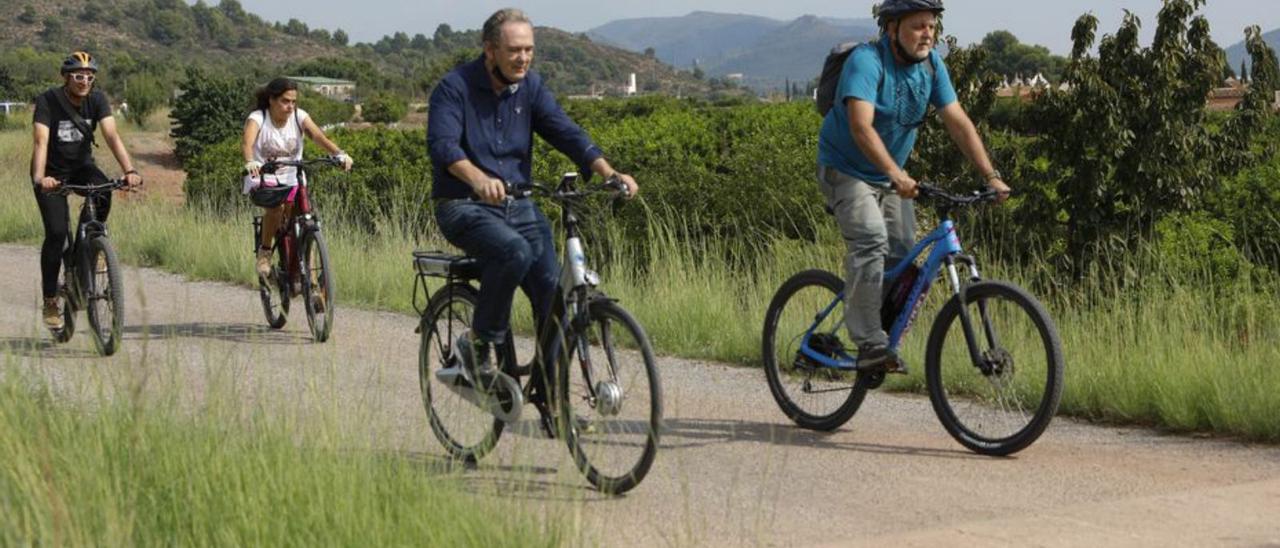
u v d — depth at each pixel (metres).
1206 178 11.18
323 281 10.74
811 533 5.75
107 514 4.80
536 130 6.63
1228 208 12.64
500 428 6.64
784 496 6.34
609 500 6.18
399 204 16.95
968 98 11.87
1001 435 7.09
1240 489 6.24
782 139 15.02
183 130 48.84
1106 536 5.53
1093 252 11.17
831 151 7.37
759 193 13.74
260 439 5.79
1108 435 7.54
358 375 9.19
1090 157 11.19
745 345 10.06
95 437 5.85
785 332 7.93
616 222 14.16
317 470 5.36
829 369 7.72
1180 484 6.45
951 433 7.28
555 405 6.35
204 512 5.07
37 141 10.14
